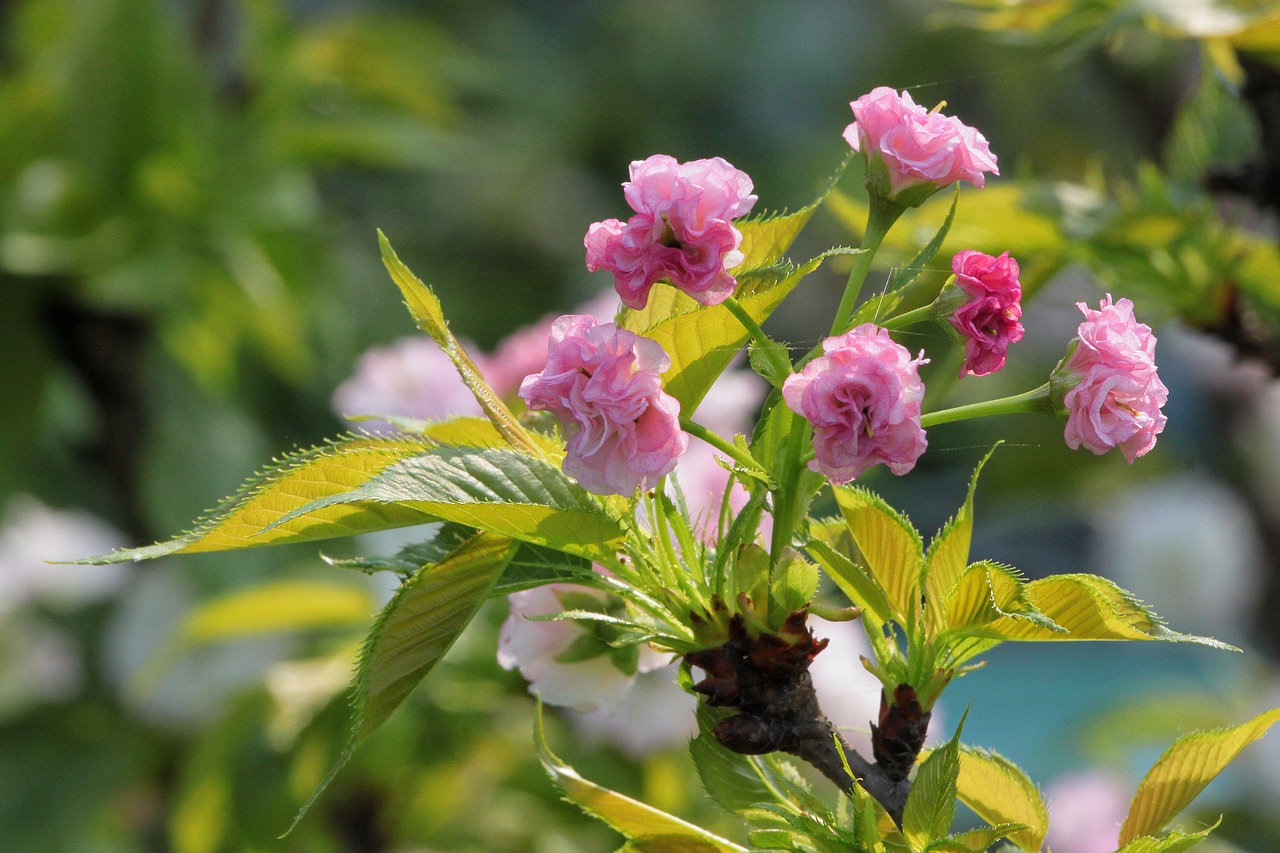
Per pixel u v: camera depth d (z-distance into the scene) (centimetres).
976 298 120
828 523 125
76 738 240
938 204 149
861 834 120
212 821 195
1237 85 146
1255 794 252
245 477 259
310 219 267
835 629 150
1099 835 183
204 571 225
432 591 120
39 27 272
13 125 241
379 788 200
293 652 224
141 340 249
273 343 273
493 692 197
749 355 120
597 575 121
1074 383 120
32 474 272
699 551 122
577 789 122
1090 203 152
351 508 119
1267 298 153
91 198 240
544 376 118
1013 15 149
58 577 267
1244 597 272
